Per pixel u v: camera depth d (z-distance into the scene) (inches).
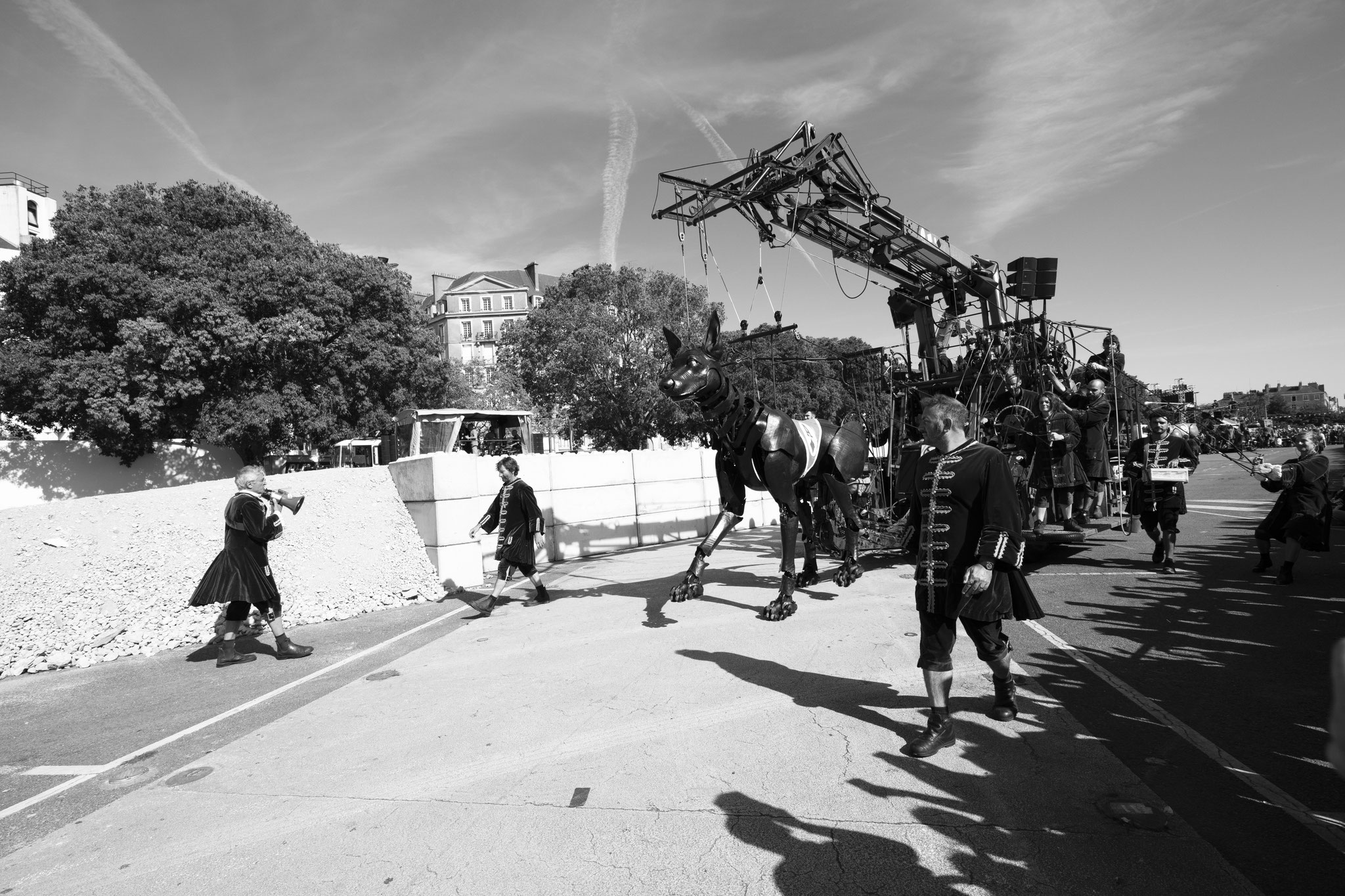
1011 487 130.1
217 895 102.1
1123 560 320.5
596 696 175.0
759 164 302.7
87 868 111.8
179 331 896.3
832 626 224.5
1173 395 340.5
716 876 98.6
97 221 964.6
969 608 131.1
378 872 105.0
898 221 336.2
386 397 1188.5
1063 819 107.9
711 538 241.0
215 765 149.7
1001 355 343.0
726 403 232.8
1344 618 209.9
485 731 157.6
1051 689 163.9
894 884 94.5
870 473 359.9
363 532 367.2
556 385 1336.1
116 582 298.0
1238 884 90.6
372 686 198.7
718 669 189.9
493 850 108.7
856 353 373.4
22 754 165.3
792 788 122.0
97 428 895.1
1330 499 256.8
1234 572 284.7
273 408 952.3
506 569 289.0
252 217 1110.4
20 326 956.6
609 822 114.7
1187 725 141.1
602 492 460.1
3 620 259.9
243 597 221.8
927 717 148.8
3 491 961.5
